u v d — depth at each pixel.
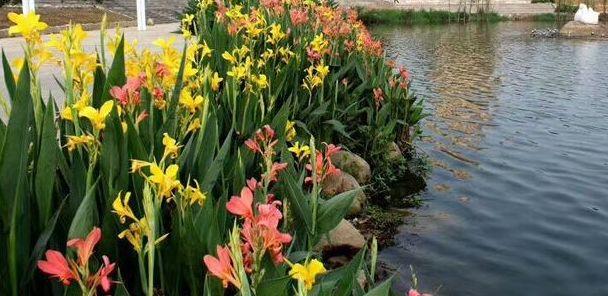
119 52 2.27
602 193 5.91
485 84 13.28
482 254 4.36
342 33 6.36
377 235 4.63
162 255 1.89
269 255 1.44
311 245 2.19
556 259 4.36
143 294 1.93
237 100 3.31
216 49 4.39
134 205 2.04
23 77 1.64
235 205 1.34
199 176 2.27
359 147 6.14
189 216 1.75
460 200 5.55
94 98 2.33
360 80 6.41
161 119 2.59
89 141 1.93
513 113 9.97
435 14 36.84
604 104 10.83
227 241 2.12
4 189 1.62
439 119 9.37
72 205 1.93
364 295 1.65
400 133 6.97
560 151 7.51
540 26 33.59
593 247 4.59
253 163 2.79
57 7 21.39
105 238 1.83
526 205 5.49
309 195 2.44
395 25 34.44
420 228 4.80
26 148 1.64
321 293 1.76
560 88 12.69
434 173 6.39
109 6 24.31
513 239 4.68
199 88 2.92
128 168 2.03
